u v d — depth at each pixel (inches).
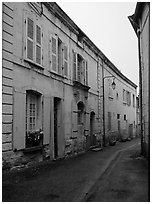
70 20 536.7
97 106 766.5
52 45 458.9
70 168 389.4
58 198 236.2
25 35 360.2
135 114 1418.6
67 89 531.8
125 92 1189.7
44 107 416.2
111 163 446.6
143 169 384.8
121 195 249.1
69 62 550.6
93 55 744.3
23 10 357.4
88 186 280.5
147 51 438.9
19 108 336.5
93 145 718.5
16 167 324.8
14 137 321.7
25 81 356.2
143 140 522.6
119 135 1047.0
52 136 441.4
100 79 802.2
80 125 617.3
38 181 298.0
